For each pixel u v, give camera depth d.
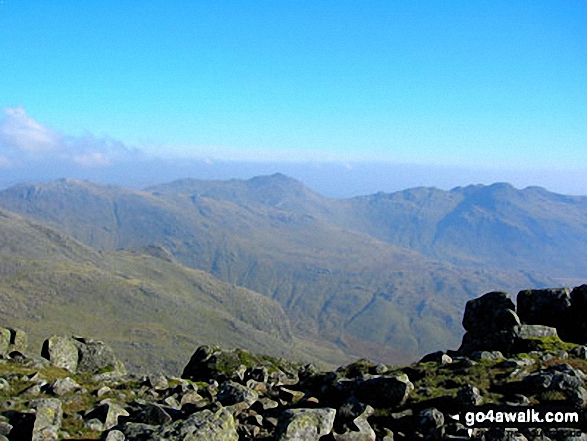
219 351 39.22
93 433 22.58
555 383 22.14
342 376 28.86
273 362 37.91
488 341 32.56
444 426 20.12
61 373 36.06
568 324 35.38
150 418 23.08
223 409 20.84
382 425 21.45
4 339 40.97
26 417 23.12
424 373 26.64
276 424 22.22
